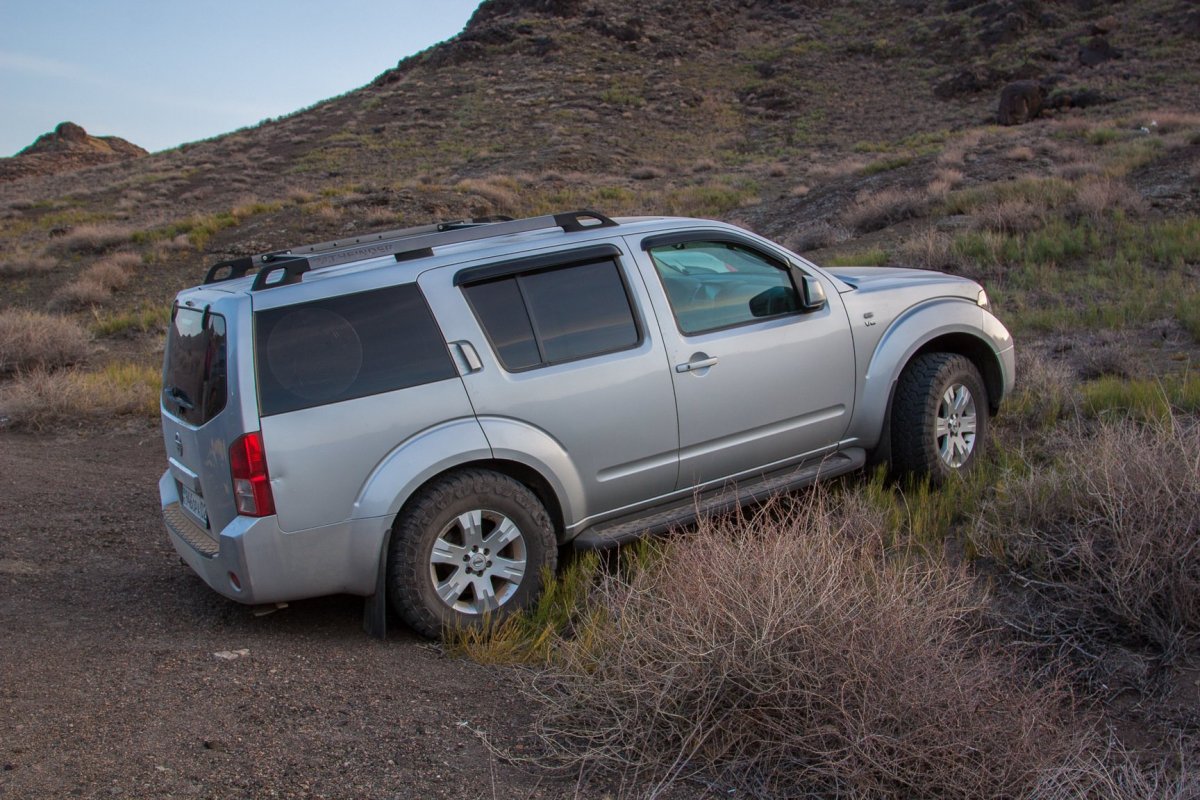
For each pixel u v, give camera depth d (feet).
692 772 10.11
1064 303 34.12
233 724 11.00
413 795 9.69
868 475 18.98
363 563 13.64
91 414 33.47
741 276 16.99
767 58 206.80
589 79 197.36
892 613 10.53
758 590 10.85
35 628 14.29
